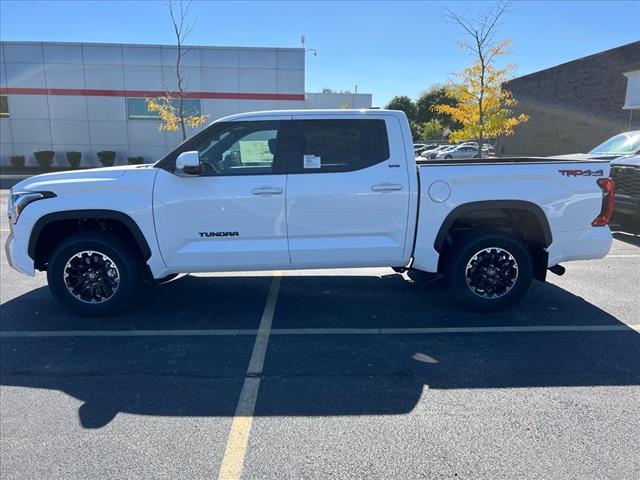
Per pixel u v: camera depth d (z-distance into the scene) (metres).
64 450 2.99
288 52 25.86
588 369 3.96
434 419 3.27
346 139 4.92
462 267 5.02
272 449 2.97
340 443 3.03
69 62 25.45
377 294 5.92
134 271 5.06
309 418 3.31
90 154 26.38
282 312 5.34
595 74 26.06
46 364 4.16
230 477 2.73
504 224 5.34
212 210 4.85
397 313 5.27
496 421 3.24
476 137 20.56
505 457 2.87
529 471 2.75
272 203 4.84
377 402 3.50
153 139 26.45
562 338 4.56
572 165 4.93
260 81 26.02
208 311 5.39
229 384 3.79
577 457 2.87
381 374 3.91
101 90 25.77
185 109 25.94
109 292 5.12
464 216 5.21
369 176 4.87
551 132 30.08
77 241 4.96
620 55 24.30
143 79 25.78
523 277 5.02
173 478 2.73
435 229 4.94
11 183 22.02
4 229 10.56
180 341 4.60
